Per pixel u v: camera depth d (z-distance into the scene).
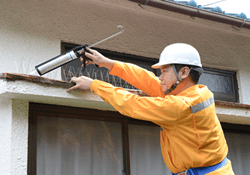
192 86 2.29
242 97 5.04
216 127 2.25
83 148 3.00
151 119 2.18
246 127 4.10
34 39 3.54
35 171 2.68
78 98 2.71
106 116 3.20
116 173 3.11
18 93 2.46
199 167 2.22
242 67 5.15
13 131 2.57
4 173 2.51
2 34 3.35
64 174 2.84
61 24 3.77
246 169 3.97
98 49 4.04
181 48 2.35
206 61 4.85
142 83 2.63
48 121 2.88
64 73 3.65
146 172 3.33
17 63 3.37
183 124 2.17
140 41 4.32
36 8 3.65
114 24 4.16
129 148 3.30
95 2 4.00
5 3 3.46
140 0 3.79
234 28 4.69
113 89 2.32
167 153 2.38
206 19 4.37
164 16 4.40
